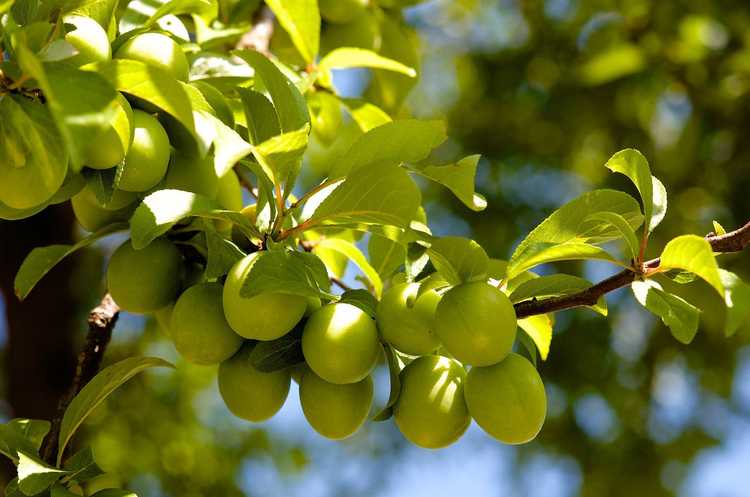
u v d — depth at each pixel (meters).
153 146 1.00
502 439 1.00
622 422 2.00
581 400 1.96
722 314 1.84
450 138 2.04
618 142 2.00
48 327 1.61
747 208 1.88
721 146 1.93
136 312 1.05
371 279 1.10
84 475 1.03
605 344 1.92
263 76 1.03
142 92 0.97
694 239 0.98
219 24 1.20
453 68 2.19
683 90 1.95
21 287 1.07
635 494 2.01
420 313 1.01
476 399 1.00
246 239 1.05
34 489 1.00
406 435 1.02
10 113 0.95
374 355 1.01
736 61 1.88
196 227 1.04
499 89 2.06
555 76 2.03
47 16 0.99
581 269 1.86
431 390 1.02
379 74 1.31
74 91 0.92
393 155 1.01
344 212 1.01
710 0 1.86
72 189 1.01
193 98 1.00
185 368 1.96
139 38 1.02
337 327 1.00
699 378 2.02
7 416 1.89
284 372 1.04
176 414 1.94
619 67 1.88
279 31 1.26
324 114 1.24
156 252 1.04
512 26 2.20
